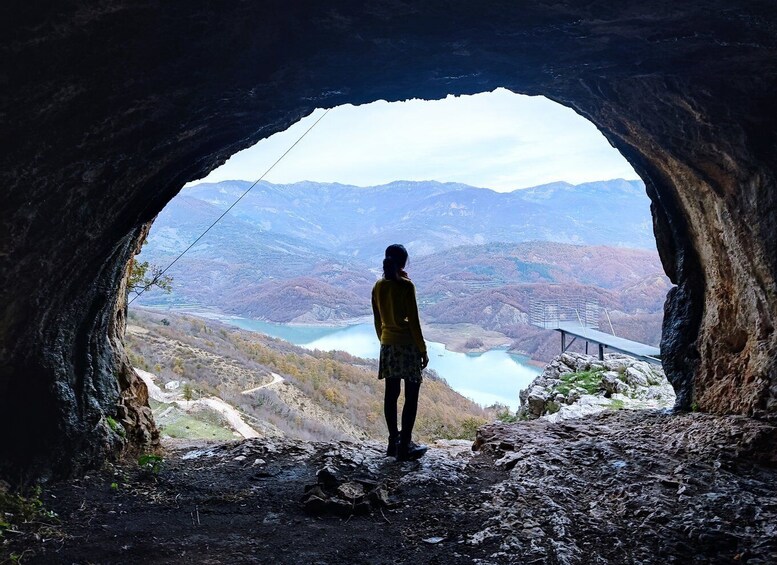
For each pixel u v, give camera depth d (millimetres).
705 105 4508
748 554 3227
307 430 24062
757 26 3418
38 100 2896
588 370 11383
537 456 5324
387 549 3512
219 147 4562
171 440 7109
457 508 4215
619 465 4875
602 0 3145
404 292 5383
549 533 3633
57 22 2590
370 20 3219
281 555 3406
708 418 5824
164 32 2875
